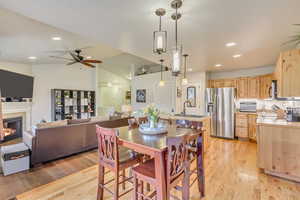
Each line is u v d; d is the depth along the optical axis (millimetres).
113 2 1669
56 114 6539
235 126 5148
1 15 2457
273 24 2170
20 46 4043
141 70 8547
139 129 2152
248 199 2115
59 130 3336
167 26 2230
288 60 2674
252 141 4887
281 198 2131
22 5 1703
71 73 7254
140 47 3170
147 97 7395
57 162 3254
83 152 3850
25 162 2889
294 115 2928
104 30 2367
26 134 3301
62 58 5070
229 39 2713
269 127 2764
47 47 4199
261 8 1786
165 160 1491
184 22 2117
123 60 7996
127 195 2223
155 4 1708
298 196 2172
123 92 11016
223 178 2660
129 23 2148
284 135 2635
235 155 3703
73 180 2574
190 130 2156
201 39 2715
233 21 2088
